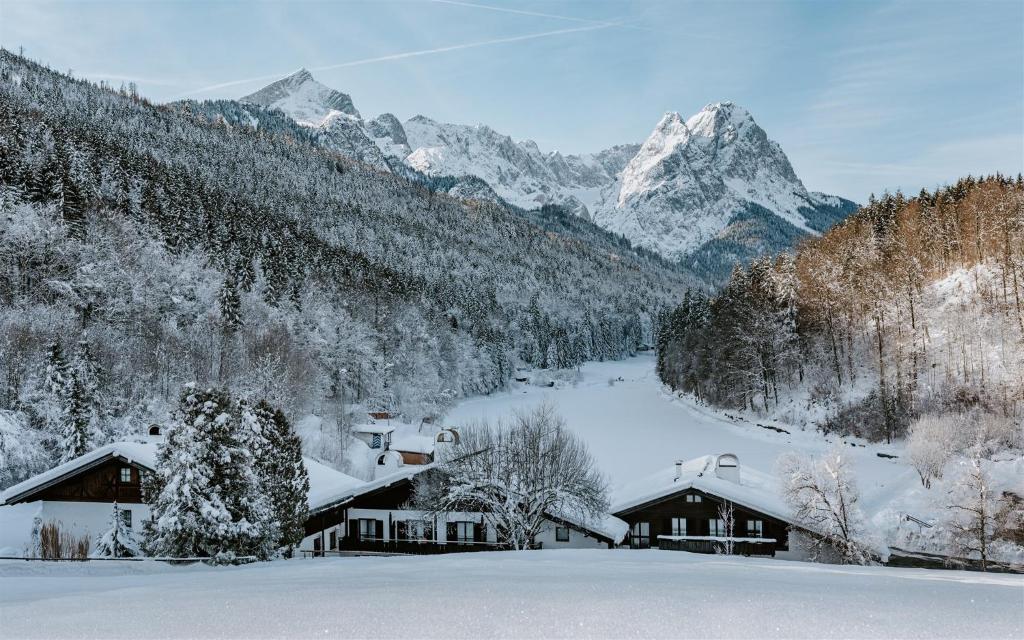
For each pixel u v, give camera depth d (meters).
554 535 39.75
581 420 129.50
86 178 125.12
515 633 6.58
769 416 110.06
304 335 113.88
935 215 121.25
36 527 36.06
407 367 136.50
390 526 42.12
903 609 7.46
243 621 7.22
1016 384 79.94
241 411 28.22
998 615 7.18
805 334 114.44
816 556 37.19
